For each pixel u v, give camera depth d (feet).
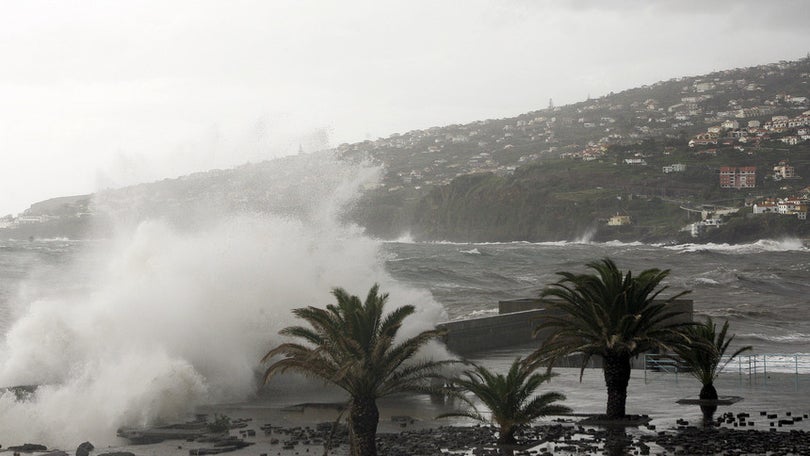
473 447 61.72
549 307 74.54
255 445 64.13
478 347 118.42
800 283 334.03
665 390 89.15
